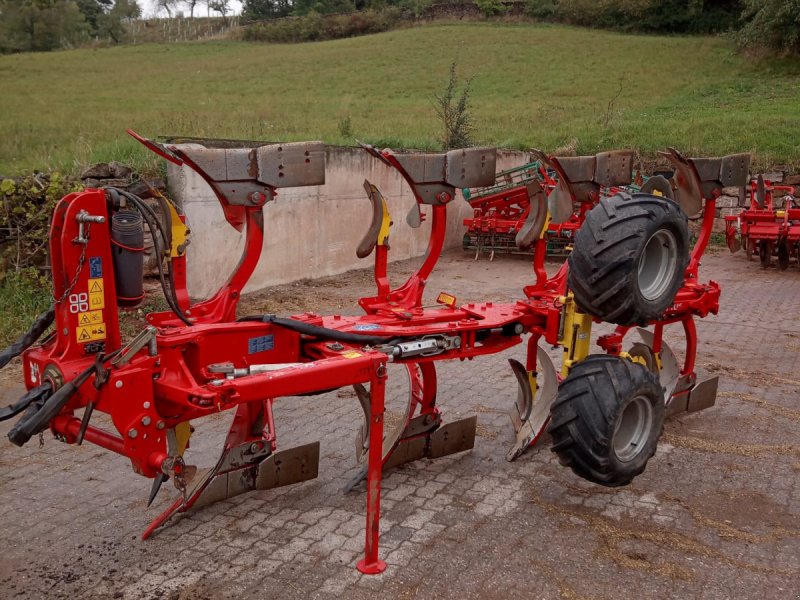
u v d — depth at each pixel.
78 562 3.76
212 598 3.46
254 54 44.97
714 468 5.09
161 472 3.16
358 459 4.99
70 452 5.20
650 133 19.97
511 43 45.00
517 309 4.81
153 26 76.56
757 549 4.00
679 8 48.06
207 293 9.95
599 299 4.02
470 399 6.49
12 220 8.48
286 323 3.69
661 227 4.09
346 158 12.41
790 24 33.53
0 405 5.96
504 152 16.58
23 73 34.72
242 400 3.12
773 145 17.95
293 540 4.01
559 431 4.10
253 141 10.91
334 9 64.94
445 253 15.64
